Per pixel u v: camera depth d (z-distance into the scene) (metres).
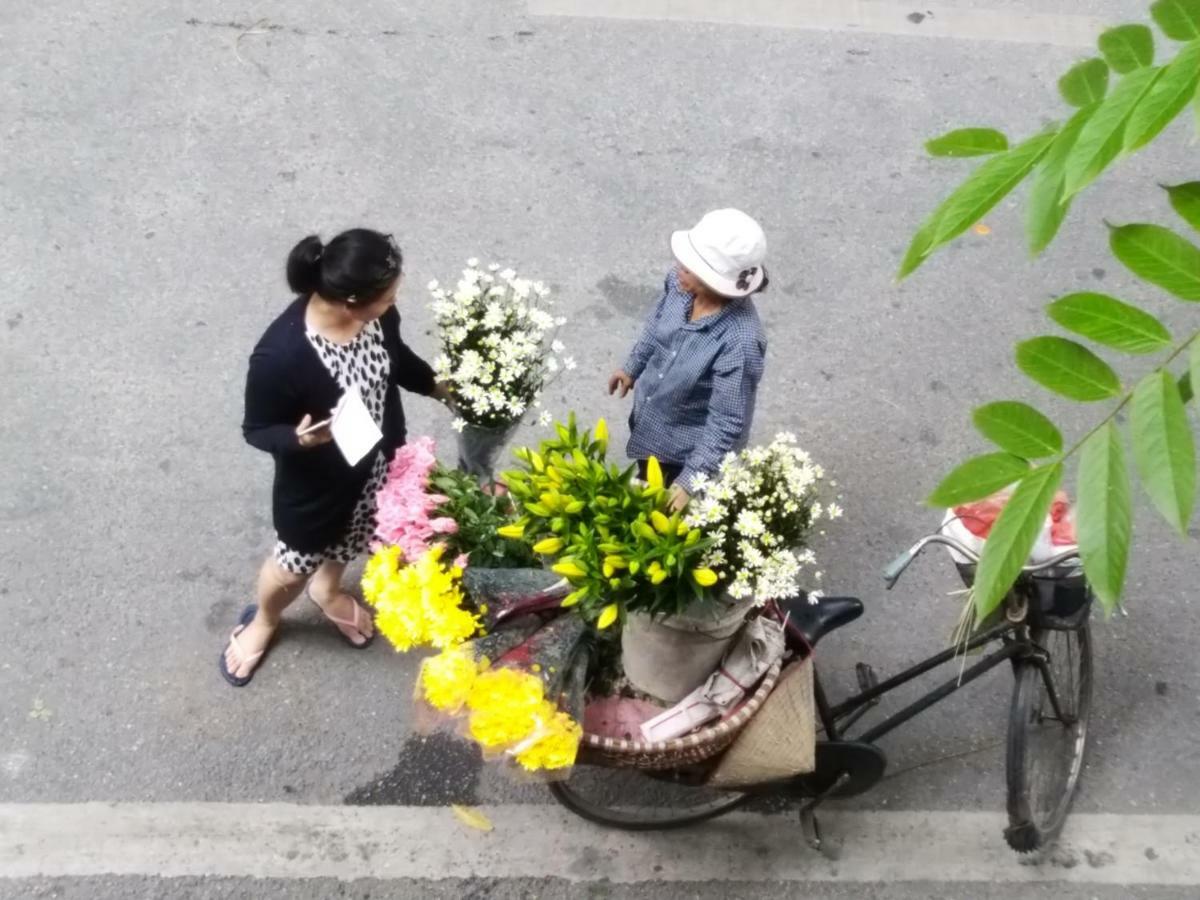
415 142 5.52
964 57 6.20
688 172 5.54
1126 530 1.42
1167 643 4.16
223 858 3.52
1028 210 1.54
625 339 4.88
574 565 2.50
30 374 4.56
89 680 3.84
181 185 5.24
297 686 3.87
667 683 2.98
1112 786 3.85
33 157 5.27
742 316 3.32
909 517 4.45
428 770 3.73
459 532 2.87
